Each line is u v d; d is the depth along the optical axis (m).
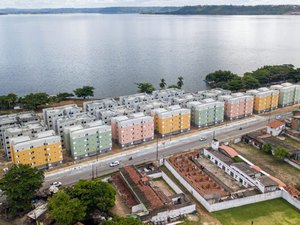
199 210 109.56
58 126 156.00
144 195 111.31
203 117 183.12
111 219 97.00
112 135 165.62
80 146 145.50
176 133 175.62
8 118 169.75
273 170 136.25
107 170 136.75
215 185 121.56
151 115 175.25
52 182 126.94
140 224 90.81
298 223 102.69
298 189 121.44
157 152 153.50
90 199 102.31
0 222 103.81
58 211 94.00
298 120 171.50
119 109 179.75
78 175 132.88
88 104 189.75
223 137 170.75
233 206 111.50
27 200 106.31
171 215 104.50
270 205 112.56
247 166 131.62
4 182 106.38
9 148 146.12
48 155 137.25
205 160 146.00
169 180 126.44
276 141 158.00
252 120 196.00
